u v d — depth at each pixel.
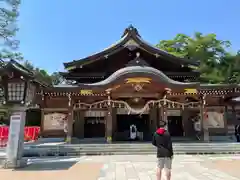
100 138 20.69
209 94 18.39
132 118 22.41
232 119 20.56
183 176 8.01
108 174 8.42
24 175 8.31
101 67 21.50
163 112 19.16
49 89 17.38
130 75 16.56
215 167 9.78
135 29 20.53
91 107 20.00
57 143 18.19
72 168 9.73
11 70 10.48
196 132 21.06
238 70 37.50
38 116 28.48
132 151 14.72
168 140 6.43
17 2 24.59
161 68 21.70
